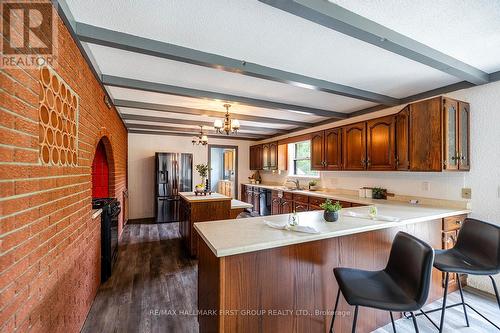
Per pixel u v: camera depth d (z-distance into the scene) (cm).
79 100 184
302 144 557
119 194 441
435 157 244
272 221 201
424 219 224
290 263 163
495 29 170
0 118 90
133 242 411
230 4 145
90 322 201
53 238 137
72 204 169
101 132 269
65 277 157
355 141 359
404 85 280
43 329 125
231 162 850
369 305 131
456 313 218
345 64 227
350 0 141
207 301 166
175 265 316
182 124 503
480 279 253
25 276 107
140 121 479
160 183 557
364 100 316
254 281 150
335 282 181
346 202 358
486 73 240
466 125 260
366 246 196
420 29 170
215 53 205
